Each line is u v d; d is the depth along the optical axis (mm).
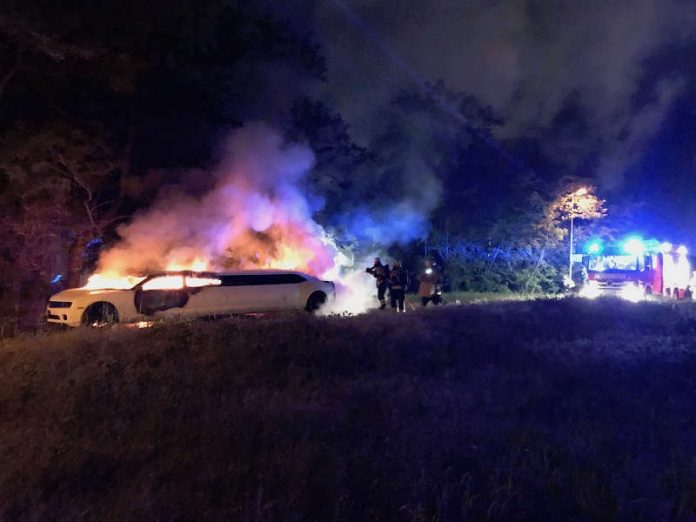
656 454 6594
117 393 8648
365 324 13477
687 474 5852
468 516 5000
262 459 6051
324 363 10984
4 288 20344
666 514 5156
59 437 6781
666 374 10523
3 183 19281
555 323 15875
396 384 9531
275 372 10453
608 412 8133
